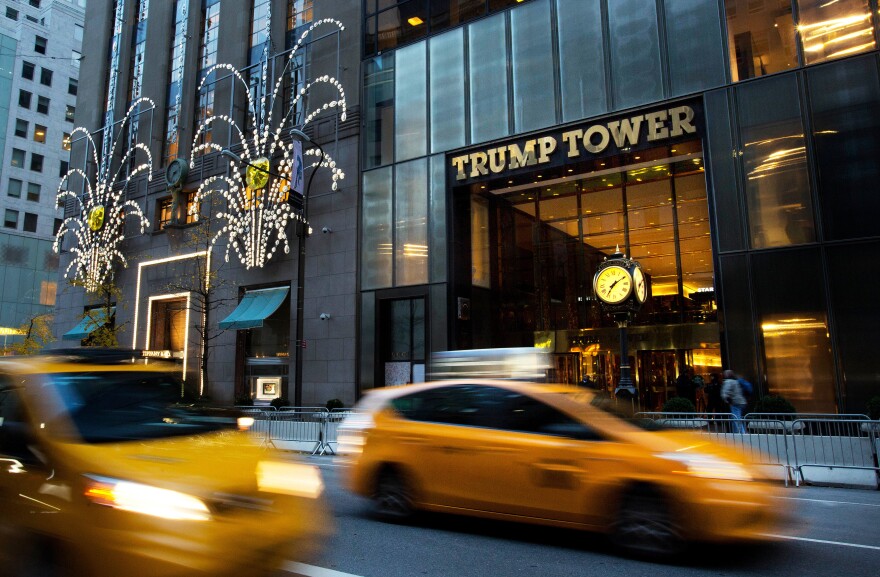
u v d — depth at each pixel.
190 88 29.38
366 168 22.56
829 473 10.23
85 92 35.12
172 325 28.62
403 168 21.70
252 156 25.73
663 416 12.55
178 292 27.30
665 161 18.50
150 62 31.41
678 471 5.41
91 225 31.45
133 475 3.80
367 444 7.29
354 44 23.66
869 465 10.05
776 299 14.99
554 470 5.88
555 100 18.89
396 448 7.00
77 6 63.47
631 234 19.94
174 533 3.59
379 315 21.47
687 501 5.30
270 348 24.50
